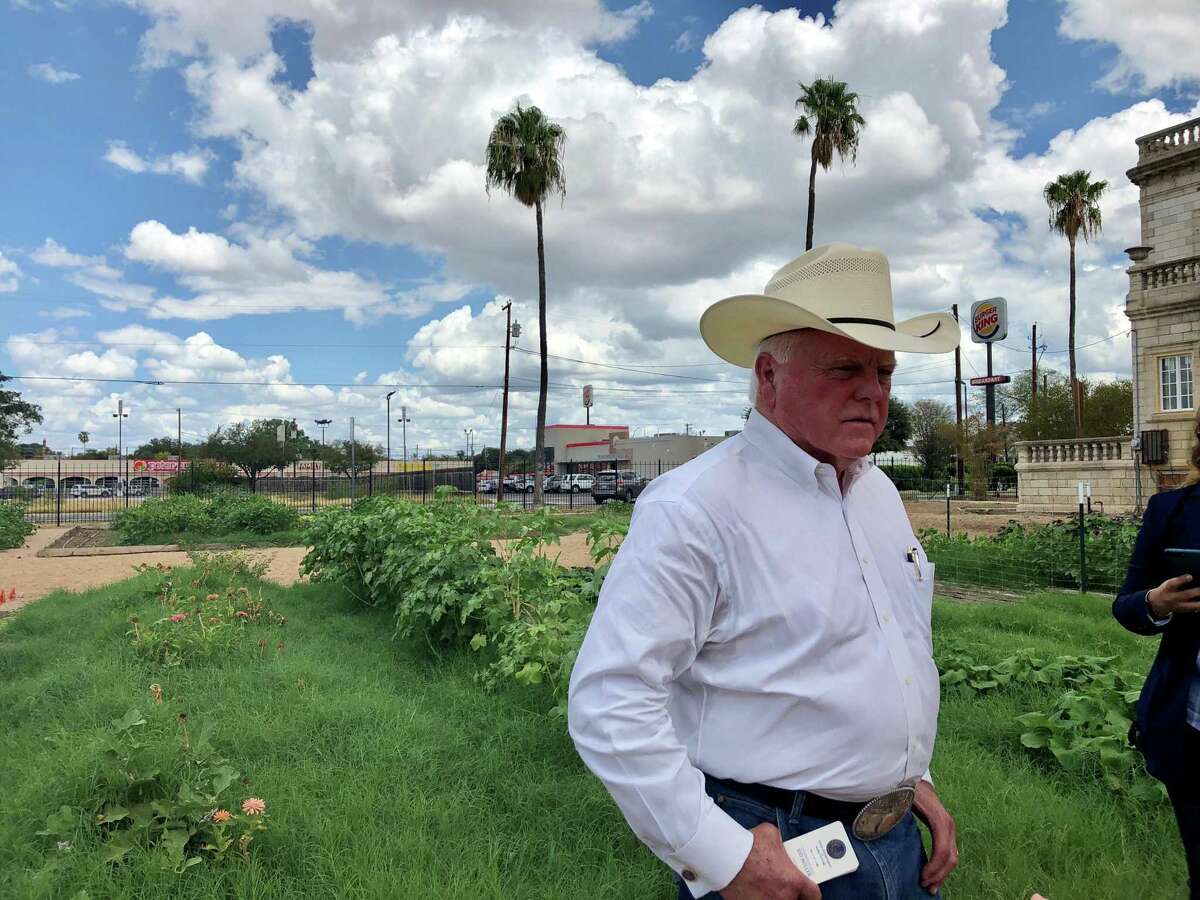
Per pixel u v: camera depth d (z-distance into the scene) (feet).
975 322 119.75
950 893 9.25
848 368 5.23
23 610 27.84
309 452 265.34
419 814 10.67
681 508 4.83
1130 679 15.47
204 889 8.73
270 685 16.56
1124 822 11.16
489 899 8.84
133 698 14.96
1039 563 34.86
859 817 4.95
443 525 24.85
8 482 185.88
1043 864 10.07
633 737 4.43
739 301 5.24
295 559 47.88
